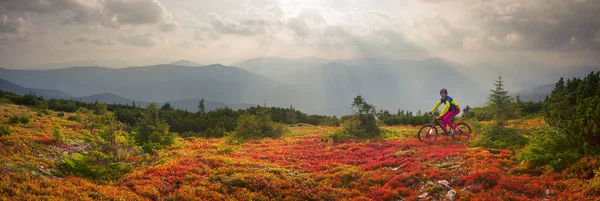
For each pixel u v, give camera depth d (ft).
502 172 37.11
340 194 36.55
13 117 68.03
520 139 48.42
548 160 36.58
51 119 83.66
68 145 54.90
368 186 38.70
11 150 43.14
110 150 47.73
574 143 36.68
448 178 37.52
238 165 46.80
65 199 30.76
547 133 41.01
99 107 74.18
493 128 52.90
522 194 31.04
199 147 69.46
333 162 50.03
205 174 42.68
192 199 33.91
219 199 34.47
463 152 47.01
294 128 109.19
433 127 58.95
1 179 32.65
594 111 35.01
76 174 41.01
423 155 48.14
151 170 43.86
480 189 33.47
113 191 34.94
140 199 33.40
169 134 73.56
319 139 74.33
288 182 38.86
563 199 28.84
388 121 109.50
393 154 51.31
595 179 29.81
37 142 51.31
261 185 38.04
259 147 68.69
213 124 101.09
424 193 34.83
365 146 61.16
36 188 32.09
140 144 67.15
